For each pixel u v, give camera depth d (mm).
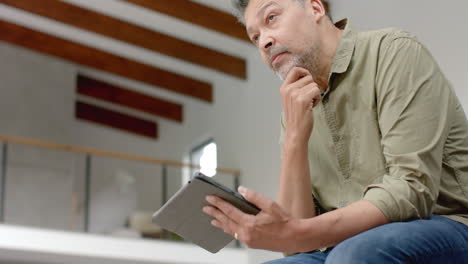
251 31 1726
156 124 12766
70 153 9352
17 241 8453
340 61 1621
